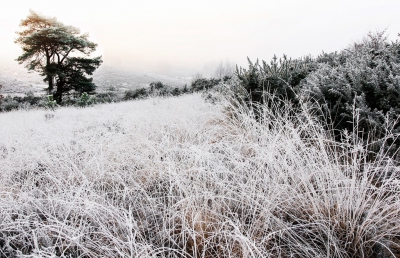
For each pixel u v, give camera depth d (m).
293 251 1.38
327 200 1.52
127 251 1.35
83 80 31.44
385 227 1.33
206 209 1.58
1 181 2.19
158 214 1.71
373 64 3.09
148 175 2.26
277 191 1.67
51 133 3.70
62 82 30.39
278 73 3.61
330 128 2.62
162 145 2.58
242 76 3.77
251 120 2.67
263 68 3.91
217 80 16.12
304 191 1.77
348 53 4.77
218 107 4.53
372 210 1.34
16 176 2.43
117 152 2.53
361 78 2.54
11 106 18.20
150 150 2.57
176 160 2.25
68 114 8.91
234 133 3.11
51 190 2.05
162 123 3.68
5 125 5.97
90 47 32.31
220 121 3.97
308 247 1.32
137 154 2.59
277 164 1.84
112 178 2.12
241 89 3.79
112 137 3.03
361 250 1.29
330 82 2.87
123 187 2.13
